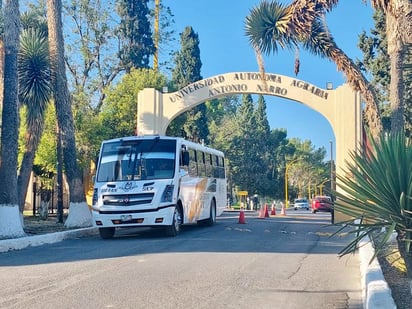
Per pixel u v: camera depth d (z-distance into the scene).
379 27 32.47
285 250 12.95
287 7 19.72
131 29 41.59
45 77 20.78
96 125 30.50
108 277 9.19
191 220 18.34
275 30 19.73
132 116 33.34
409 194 5.64
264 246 13.74
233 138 70.75
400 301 6.84
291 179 91.06
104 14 40.88
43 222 22.55
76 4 40.00
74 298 7.57
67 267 10.30
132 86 34.00
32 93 20.70
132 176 16.14
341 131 22.67
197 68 49.16
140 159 16.44
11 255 12.20
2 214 14.66
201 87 23.91
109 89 35.09
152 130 23.84
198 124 49.47
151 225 15.72
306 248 13.38
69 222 18.84
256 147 72.50
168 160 16.52
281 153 85.25
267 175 74.31
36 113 21.03
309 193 94.12
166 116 24.02
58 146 21.86
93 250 12.99
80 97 33.50
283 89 23.30
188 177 17.88
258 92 23.42
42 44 21.02
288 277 9.35
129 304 7.23
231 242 14.65
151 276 9.29
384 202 5.85
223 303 7.35
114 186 15.90
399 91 15.37
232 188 72.44
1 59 18.44
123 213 15.57
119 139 17.14
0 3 20.67
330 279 9.22
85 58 40.62
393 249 10.28
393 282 8.12
